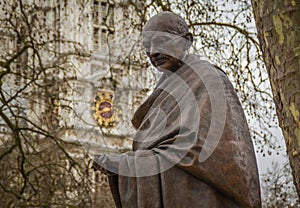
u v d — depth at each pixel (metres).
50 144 18.23
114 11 17.66
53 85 18.11
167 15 4.06
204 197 3.68
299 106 6.15
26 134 18.50
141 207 3.74
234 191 3.67
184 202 3.67
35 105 18.80
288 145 6.30
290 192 18.72
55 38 19.47
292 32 6.21
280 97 6.35
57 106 17.62
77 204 18.00
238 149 3.72
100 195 18.39
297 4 6.20
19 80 19.50
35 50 18.22
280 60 6.31
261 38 6.55
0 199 18.11
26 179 17.31
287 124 6.28
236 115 3.82
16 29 18.55
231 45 17.53
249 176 3.72
